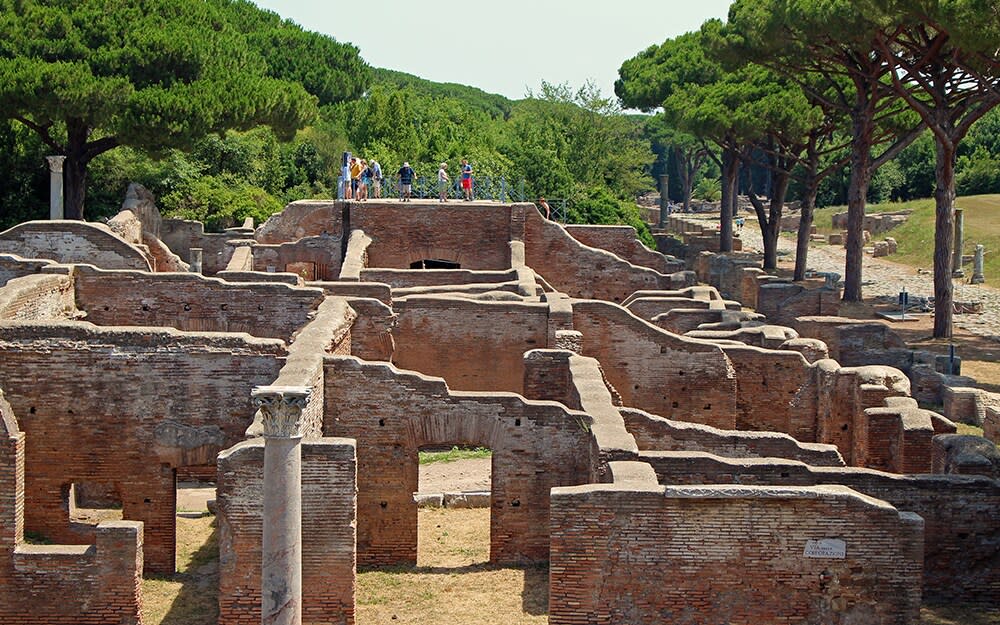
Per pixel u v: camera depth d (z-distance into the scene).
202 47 72.12
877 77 68.12
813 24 60.88
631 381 46.62
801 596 27.12
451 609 31.45
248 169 93.06
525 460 34.75
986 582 30.23
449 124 119.06
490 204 66.56
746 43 67.94
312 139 101.06
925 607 29.94
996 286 87.69
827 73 69.50
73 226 55.66
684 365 46.38
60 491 35.81
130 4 74.19
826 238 124.69
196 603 32.78
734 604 27.19
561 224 73.75
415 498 35.12
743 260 97.19
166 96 66.88
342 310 43.81
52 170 64.75
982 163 130.50
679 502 26.97
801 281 85.31
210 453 35.72
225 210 84.38
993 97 60.28
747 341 49.09
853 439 43.62
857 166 72.50
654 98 99.94
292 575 26.70
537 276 59.47
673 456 30.94
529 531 34.94
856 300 74.88
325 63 122.44
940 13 50.56
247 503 29.62
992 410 45.97
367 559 35.06
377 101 107.31
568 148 121.19
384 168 96.88
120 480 35.69
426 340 48.22
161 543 35.47
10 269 47.00
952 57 60.50
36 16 69.50
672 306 56.00
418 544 36.59
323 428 35.00
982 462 32.59
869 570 27.05
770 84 82.12
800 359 45.91
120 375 35.53
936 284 65.88
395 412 34.94
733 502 26.97
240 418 35.88
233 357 35.69
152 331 35.66
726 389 45.94
